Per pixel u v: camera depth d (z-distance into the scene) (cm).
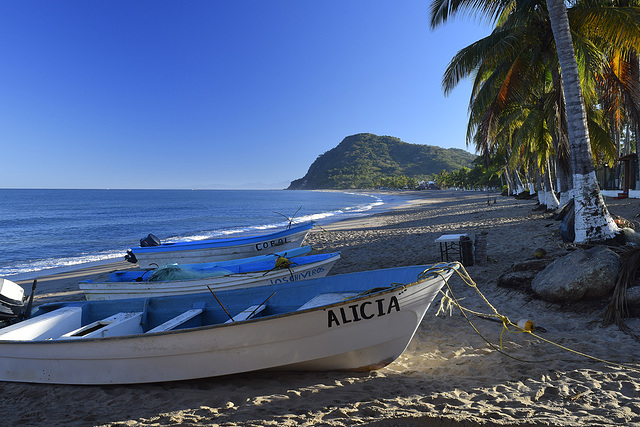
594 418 310
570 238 973
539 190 2514
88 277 1356
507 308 638
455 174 13575
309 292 562
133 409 393
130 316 555
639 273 575
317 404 372
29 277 1443
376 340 443
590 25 1062
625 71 1261
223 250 1270
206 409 379
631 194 2403
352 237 1894
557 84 1230
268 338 421
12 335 487
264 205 7969
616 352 450
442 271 457
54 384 464
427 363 470
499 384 391
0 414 396
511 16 1287
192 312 550
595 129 1423
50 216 5097
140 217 4853
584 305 587
